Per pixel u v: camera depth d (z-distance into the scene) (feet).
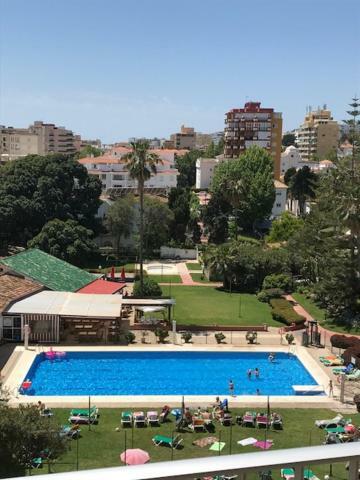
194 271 283.79
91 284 202.59
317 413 113.39
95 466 85.10
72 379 135.03
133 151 210.38
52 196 301.22
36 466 81.15
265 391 129.70
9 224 292.61
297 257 245.65
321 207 234.58
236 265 239.50
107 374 139.44
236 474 19.02
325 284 193.77
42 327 158.51
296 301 216.74
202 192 522.88
